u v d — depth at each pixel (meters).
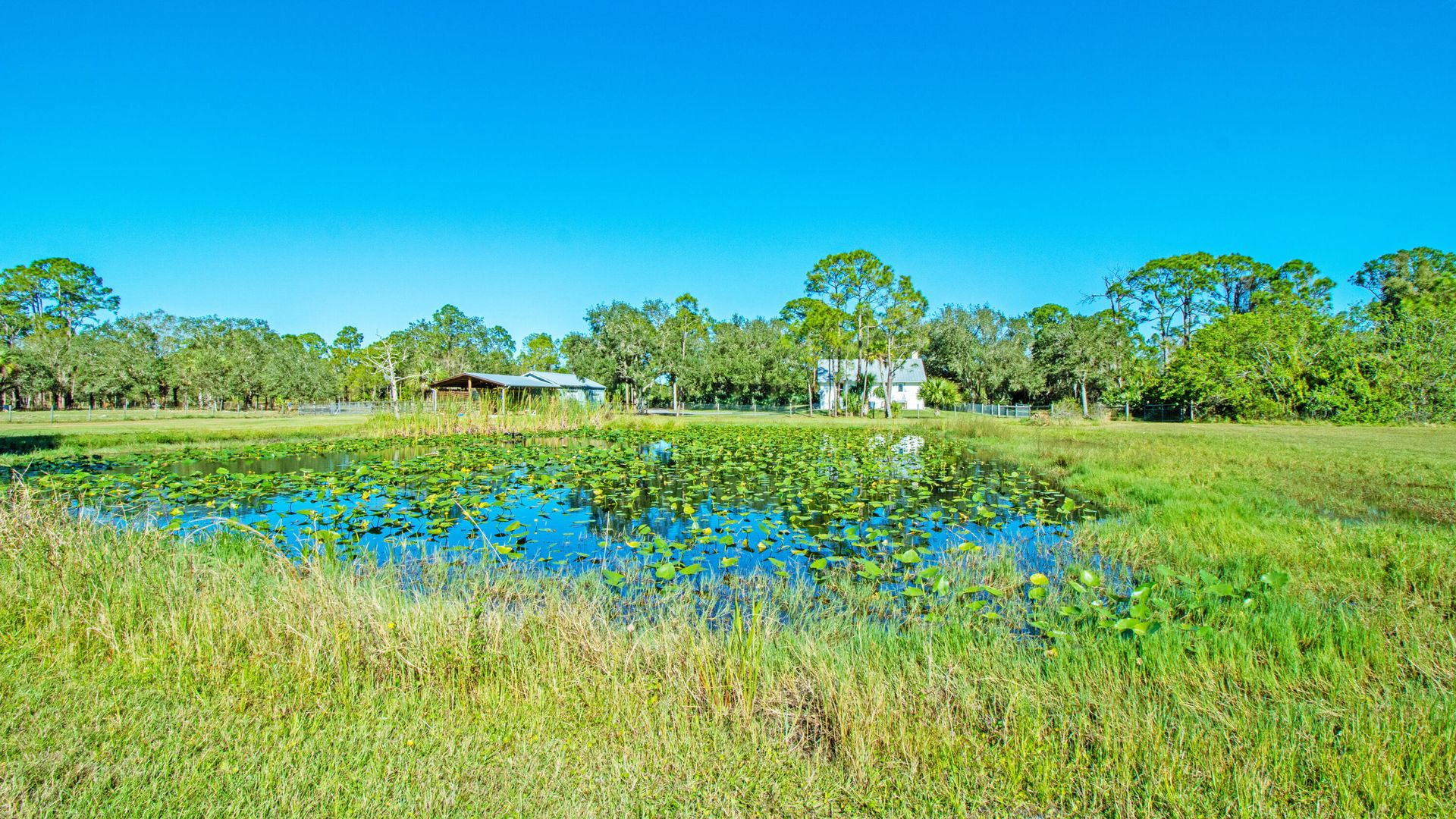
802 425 27.27
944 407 50.12
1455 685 3.05
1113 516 7.96
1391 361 26.48
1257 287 40.59
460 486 10.05
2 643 3.56
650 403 51.59
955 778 2.46
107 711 2.87
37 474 10.64
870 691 2.92
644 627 3.94
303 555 4.98
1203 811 2.23
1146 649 3.48
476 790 2.37
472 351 64.12
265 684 3.14
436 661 3.26
